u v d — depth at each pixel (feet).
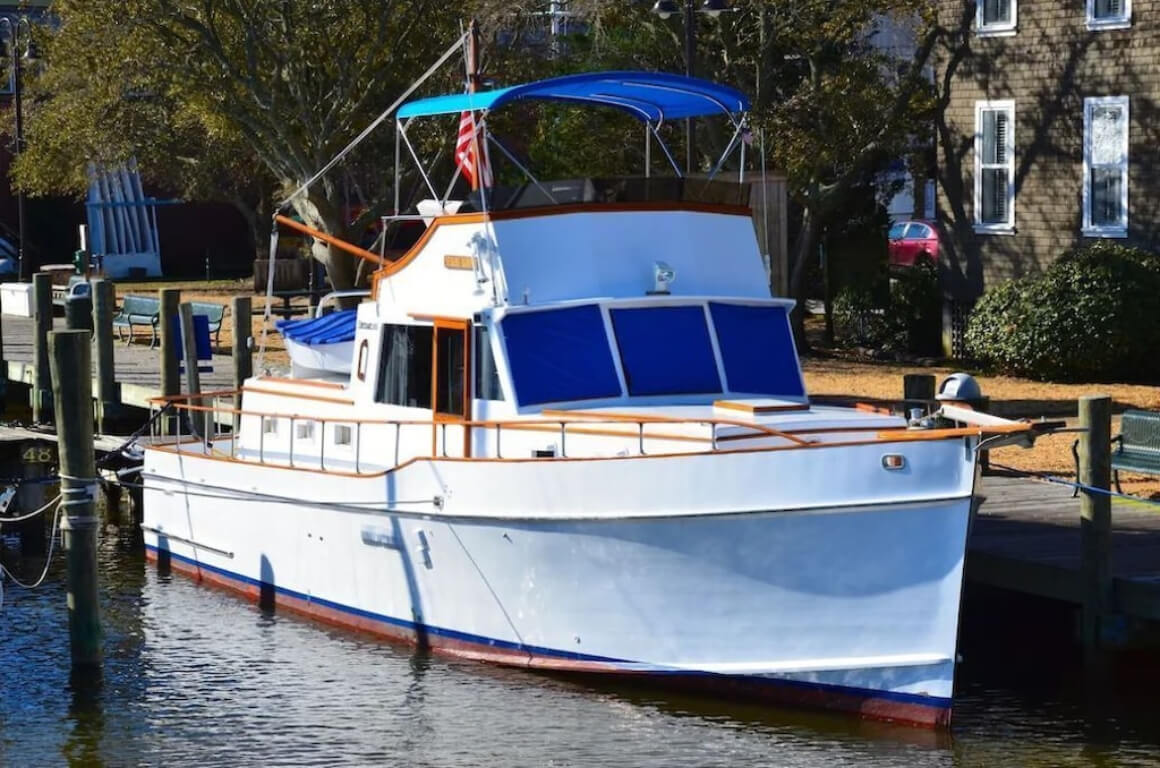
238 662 71.82
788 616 61.98
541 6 145.38
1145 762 57.62
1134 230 133.59
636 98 74.59
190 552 86.58
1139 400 116.98
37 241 241.96
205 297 199.31
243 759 60.13
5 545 97.50
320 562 76.84
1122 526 76.43
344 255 149.79
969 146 144.77
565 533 65.26
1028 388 124.98
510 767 58.65
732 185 74.18
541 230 69.62
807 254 149.07
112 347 118.42
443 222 71.41
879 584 60.39
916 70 145.48
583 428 65.87
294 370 83.82
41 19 219.82
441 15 142.51
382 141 157.17
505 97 69.10
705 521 62.03
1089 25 134.92
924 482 59.26
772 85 147.23
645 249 70.74
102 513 106.11
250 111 147.54
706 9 115.96
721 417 65.41
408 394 72.84
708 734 61.46
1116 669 65.72
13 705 66.69
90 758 60.54
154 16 138.41
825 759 58.54
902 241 183.73
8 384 136.67
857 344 155.43
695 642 63.72
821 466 60.29
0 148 239.50
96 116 153.38
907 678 60.64
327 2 139.95
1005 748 59.16
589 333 68.74
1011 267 142.20
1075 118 136.56
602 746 60.54
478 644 69.77
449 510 68.74
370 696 66.74
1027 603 72.95
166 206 248.11
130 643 75.10
